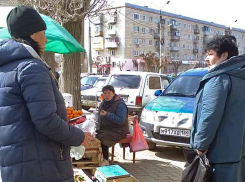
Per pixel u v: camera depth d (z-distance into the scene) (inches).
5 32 124.7
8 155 64.4
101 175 132.7
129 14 2084.2
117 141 179.9
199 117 93.7
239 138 90.4
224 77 89.6
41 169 65.2
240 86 90.8
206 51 100.9
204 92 90.8
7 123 64.8
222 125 90.5
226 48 95.5
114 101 182.4
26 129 64.8
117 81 365.4
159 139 207.2
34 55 68.1
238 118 90.4
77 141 70.7
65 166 70.4
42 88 63.9
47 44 168.7
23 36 70.7
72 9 208.8
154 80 365.1
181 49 2566.4
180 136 197.0
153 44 2290.8
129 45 2119.8
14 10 70.9
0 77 66.6
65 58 245.0
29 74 63.9
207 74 92.4
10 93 64.9
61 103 71.6
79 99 251.1
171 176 178.9
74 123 134.7
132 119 202.4
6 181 65.4
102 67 2076.8
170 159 216.5
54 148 68.2
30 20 70.1
